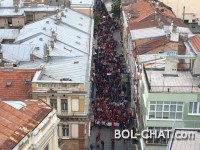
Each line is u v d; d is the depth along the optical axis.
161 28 95.50
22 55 83.81
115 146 78.19
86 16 120.94
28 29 100.56
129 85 98.25
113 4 151.38
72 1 124.69
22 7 119.00
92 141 79.62
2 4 118.75
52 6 121.69
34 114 48.81
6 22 114.56
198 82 60.66
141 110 67.56
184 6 125.69
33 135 45.75
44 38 91.75
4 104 48.81
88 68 81.44
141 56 79.75
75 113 67.69
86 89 70.75
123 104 90.12
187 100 57.06
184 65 64.56
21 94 68.06
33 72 71.56
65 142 69.12
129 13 114.38
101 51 120.06
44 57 82.75
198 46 63.22
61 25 104.25
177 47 77.88
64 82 66.69
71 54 86.38
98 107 87.94
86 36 104.44
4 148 41.84
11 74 71.12
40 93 66.75
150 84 59.50
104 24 151.50
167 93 56.91
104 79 101.38
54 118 51.31
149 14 107.44
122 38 129.50
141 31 95.19
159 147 59.38
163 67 65.88
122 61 114.12
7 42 97.44
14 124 46.06
